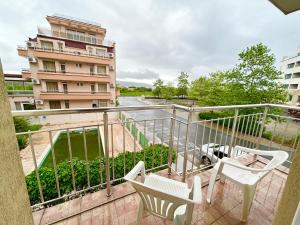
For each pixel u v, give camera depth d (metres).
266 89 10.10
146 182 1.47
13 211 0.55
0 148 0.49
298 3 0.84
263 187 2.01
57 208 1.54
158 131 10.77
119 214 1.53
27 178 2.86
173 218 1.11
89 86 15.09
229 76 11.30
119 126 11.03
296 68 24.91
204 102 18.77
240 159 2.62
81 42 14.09
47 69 13.21
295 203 0.61
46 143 8.81
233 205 1.72
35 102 13.34
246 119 2.60
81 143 9.12
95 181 3.11
